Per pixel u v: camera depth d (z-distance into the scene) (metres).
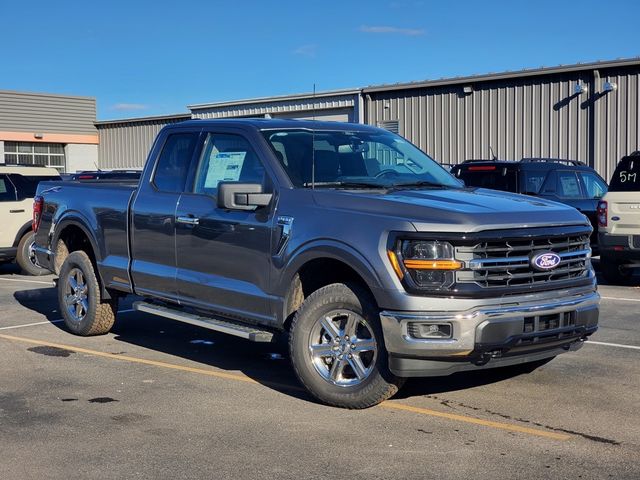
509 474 4.65
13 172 14.52
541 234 5.69
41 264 9.34
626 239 11.78
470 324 5.34
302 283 6.28
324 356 6.00
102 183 8.87
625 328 8.96
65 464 4.89
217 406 6.09
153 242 7.53
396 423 5.62
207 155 7.23
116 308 8.67
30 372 7.19
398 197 5.95
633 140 20.64
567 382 6.66
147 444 5.23
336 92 27.16
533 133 22.61
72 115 40.62
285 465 4.83
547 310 5.62
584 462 4.84
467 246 5.41
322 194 6.16
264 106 29.77
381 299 5.51
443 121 24.72
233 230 6.65
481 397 6.25
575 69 21.38
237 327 6.66
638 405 6.01
